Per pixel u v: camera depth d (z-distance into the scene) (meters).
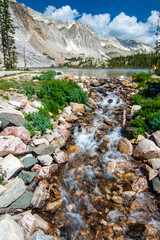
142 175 5.48
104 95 14.23
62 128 7.70
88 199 4.61
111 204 4.44
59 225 3.88
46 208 4.27
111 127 8.52
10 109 7.12
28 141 5.97
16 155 5.25
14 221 3.42
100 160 6.27
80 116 10.20
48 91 11.00
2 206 3.73
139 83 18.73
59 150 6.36
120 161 6.20
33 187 4.76
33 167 5.28
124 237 3.61
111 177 5.43
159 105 8.89
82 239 3.59
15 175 4.78
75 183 5.19
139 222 3.94
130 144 6.68
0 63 58.50
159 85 14.63
